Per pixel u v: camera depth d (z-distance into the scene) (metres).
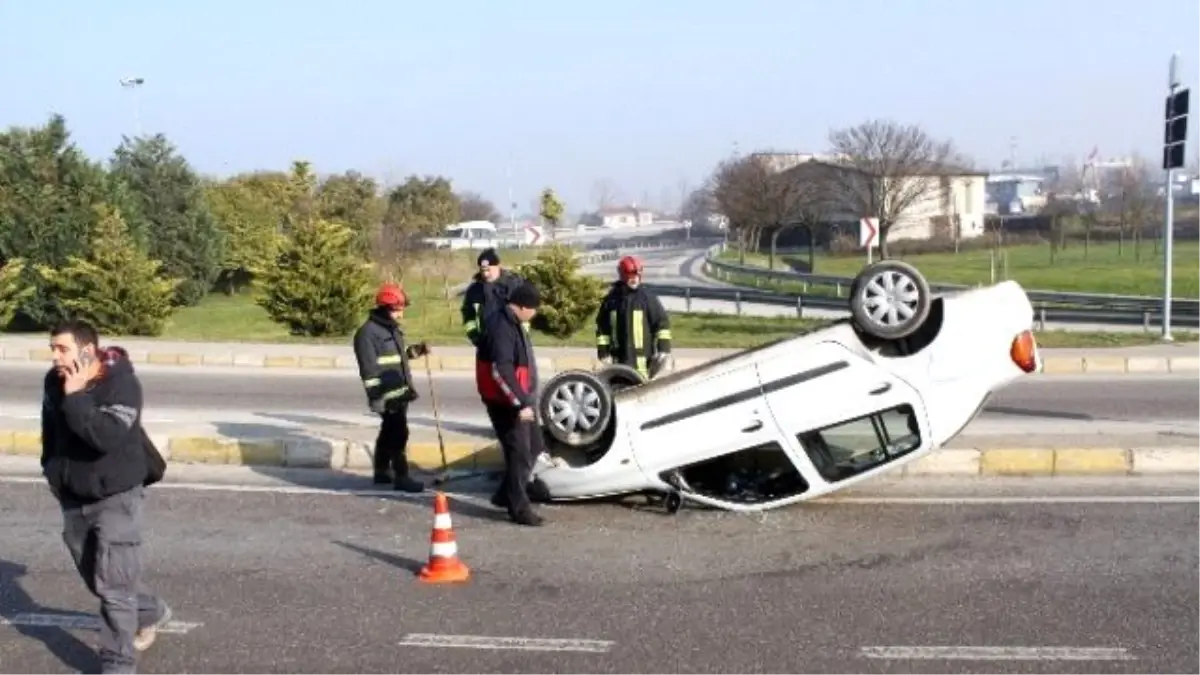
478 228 97.12
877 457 8.23
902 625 6.17
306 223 27.33
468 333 10.48
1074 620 6.19
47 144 32.69
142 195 42.19
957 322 8.27
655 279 57.78
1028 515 8.34
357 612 6.58
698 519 8.43
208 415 13.34
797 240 80.12
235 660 5.91
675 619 6.36
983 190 82.25
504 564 7.45
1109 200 83.12
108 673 5.57
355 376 17.59
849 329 8.41
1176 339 20.03
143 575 7.30
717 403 8.32
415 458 10.59
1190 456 9.70
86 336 5.32
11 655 6.04
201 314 38.88
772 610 6.46
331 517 8.75
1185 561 7.18
